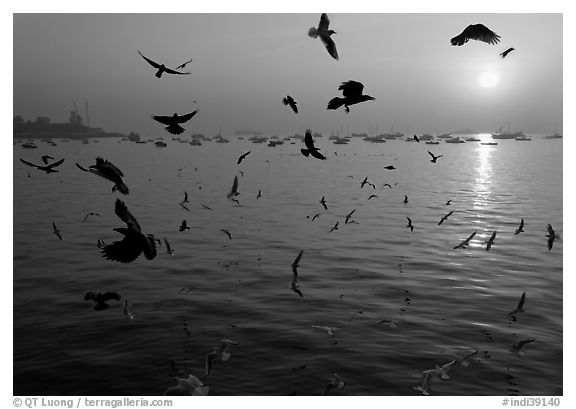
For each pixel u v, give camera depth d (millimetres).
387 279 27625
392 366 17547
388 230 41281
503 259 31750
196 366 17578
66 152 177625
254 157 157375
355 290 25750
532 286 26359
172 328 20750
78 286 26312
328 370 17219
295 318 21859
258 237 38688
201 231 41031
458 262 31078
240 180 84312
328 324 21156
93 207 53750
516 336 20031
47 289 25812
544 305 23531
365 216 48312
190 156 162750
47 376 16891
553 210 51625
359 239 37875
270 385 16266
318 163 128375
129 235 7852
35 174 92250
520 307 19906
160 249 34562
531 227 42469
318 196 63531
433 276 28219
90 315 22141
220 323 21281
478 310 22891
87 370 17312
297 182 81312
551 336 20047
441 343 19375
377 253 33469
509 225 43312
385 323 21250
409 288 26062
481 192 67562
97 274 28484
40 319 21688
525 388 16203
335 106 10250
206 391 15742
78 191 67812
